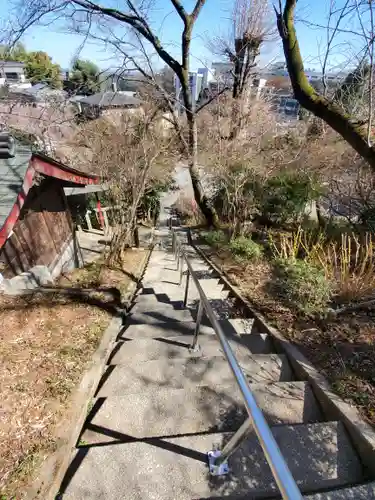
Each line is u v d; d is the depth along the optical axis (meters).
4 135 3.22
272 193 7.04
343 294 3.24
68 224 6.42
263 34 8.62
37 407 2.10
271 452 0.98
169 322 3.45
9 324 3.19
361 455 1.68
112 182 6.27
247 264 5.04
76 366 2.58
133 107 9.10
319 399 2.07
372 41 2.27
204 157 8.98
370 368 2.23
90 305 3.87
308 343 2.63
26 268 4.55
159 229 11.73
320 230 5.36
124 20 7.07
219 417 1.99
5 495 1.53
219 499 1.49
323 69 2.79
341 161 6.18
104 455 1.68
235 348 2.73
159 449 1.69
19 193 2.90
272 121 8.58
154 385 2.35
